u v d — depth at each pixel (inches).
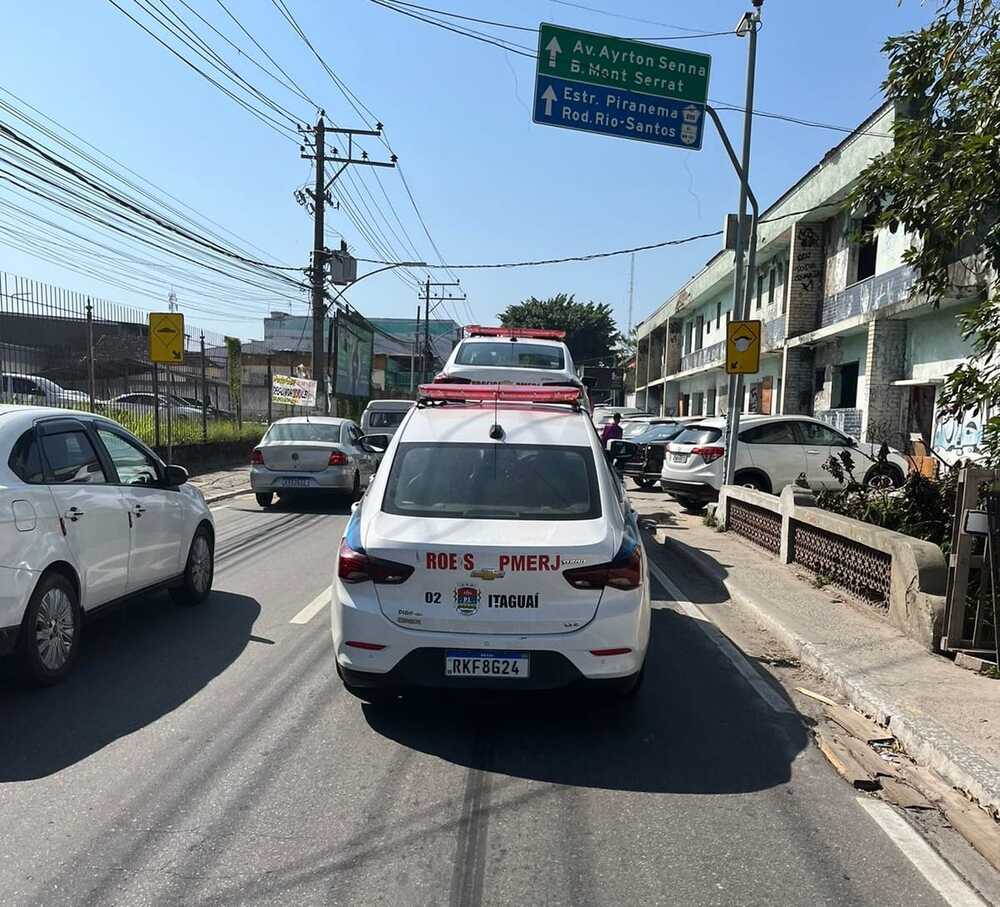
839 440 557.6
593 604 169.8
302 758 164.7
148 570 248.1
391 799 148.3
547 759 167.6
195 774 156.3
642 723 188.5
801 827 142.2
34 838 132.0
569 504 191.3
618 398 2701.8
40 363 504.7
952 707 187.6
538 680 167.9
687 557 388.5
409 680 169.5
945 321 659.4
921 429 705.0
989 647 221.1
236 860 127.0
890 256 743.7
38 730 175.3
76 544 207.3
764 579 330.6
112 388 633.0
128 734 174.4
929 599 232.5
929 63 238.1
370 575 172.6
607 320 2898.6
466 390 240.1
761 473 535.8
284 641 244.1
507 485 195.8
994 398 240.4
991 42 224.7
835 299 854.5
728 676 223.5
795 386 939.3
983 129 219.5
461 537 172.7
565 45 438.9
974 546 227.3
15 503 186.4
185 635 249.3
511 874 125.3
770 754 172.9
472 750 171.0
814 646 235.9
